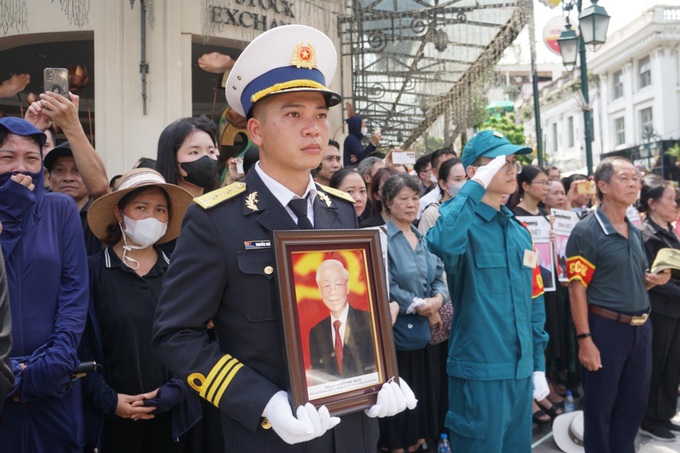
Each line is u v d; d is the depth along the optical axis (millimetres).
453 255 2869
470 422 2936
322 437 1707
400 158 5672
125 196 2684
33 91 10047
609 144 32344
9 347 1886
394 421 3916
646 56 29531
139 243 2703
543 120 38156
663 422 4715
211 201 1743
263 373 1666
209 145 3096
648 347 3729
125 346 2615
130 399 2541
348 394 1654
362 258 1791
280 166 1781
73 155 3059
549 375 5035
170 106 7008
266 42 1701
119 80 6898
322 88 1704
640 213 5941
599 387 3703
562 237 5141
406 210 3863
